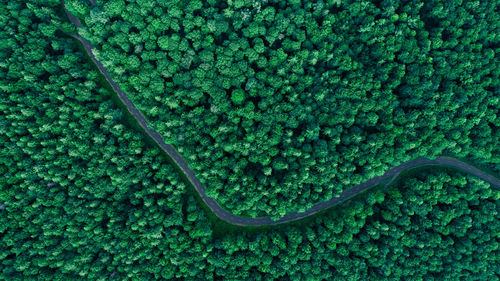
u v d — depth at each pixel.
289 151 84.00
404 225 87.69
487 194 87.69
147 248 84.25
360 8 85.50
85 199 83.12
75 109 81.19
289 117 84.12
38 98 80.44
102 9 80.75
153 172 86.62
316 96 84.56
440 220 88.06
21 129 79.88
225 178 85.56
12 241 78.62
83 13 82.25
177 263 83.38
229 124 84.50
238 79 83.94
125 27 80.56
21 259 78.31
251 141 84.25
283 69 83.88
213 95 82.88
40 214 80.38
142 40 82.19
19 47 80.50
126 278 83.56
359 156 86.62
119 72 81.38
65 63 81.25
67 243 81.38
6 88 79.00
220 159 84.88
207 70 82.94
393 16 85.38
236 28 84.75
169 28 84.31
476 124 87.88
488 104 87.44
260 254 85.50
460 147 87.94
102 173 82.75
